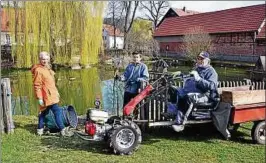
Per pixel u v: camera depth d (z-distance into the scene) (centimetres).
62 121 678
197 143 632
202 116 633
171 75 621
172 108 623
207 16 4791
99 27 3061
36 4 2880
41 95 659
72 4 2977
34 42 2880
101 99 1313
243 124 777
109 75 2517
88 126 576
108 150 579
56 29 2953
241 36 4069
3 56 3005
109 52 3703
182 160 541
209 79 627
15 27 2872
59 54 2967
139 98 595
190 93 617
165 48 5178
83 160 530
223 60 3903
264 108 642
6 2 2853
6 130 668
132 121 588
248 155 572
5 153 550
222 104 627
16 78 2370
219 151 589
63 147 595
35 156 545
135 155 558
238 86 854
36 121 796
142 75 661
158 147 602
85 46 3006
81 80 2277
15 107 1327
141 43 4241
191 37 3869
